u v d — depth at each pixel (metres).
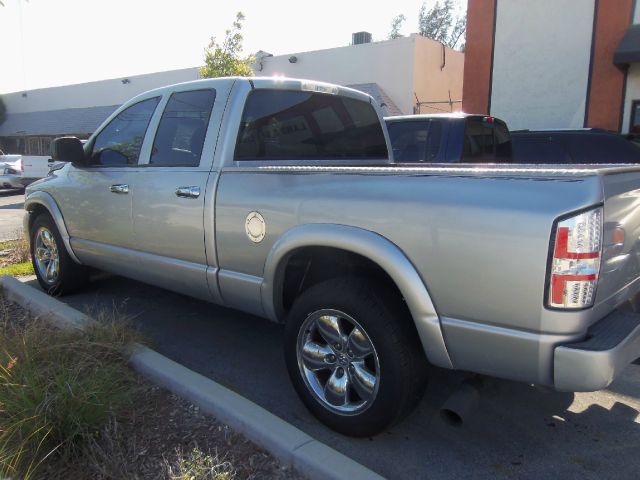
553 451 2.90
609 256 2.35
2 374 2.95
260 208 3.20
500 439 3.01
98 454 2.60
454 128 6.57
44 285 5.58
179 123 3.98
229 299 3.56
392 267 2.58
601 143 7.68
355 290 2.79
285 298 3.42
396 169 2.67
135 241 4.21
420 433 3.05
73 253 5.09
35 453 2.54
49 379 2.92
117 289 5.76
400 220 2.57
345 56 20.34
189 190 3.64
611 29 12.45
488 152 7.17
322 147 4.27
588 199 2.14
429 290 2.51
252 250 3.28
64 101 32.72
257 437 2.73
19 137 34.09
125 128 4.51
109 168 4.47
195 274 3.70
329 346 2.99
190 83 4.03
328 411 2.99
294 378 3.14
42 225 5.43
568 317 2.19
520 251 2.23
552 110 13.49
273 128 3.89
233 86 3.70
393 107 19.34
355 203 2.75
